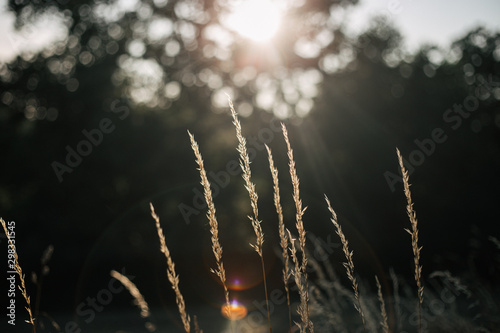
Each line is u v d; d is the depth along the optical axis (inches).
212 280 692.7
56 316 550.0
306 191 814.5
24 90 877.8
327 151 869.2
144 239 869.8
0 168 848.9
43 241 852.6
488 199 936.3
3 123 865.5
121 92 855.1
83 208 864.9
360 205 866.1
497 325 132.7
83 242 869.2
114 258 768.3
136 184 850.1
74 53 876.6
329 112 929.5
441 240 834.8
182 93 976.9
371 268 611.2
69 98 818.8
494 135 1075.3
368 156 892.6
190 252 756.6
